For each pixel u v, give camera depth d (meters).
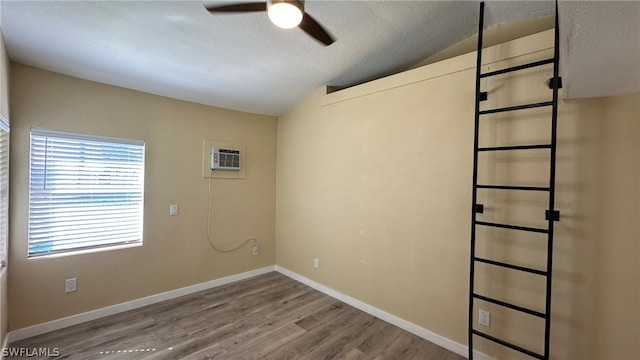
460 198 2.28
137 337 2.41
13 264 2.28
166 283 3.16
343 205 3.20
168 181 3.16
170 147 3.18
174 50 2.35
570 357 1.81
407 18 2.24
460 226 2.28
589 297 1.76
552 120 1.70
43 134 2.41
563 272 1.83
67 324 2.53
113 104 2.79
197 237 3.40
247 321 2.72
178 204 3.24
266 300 3.19
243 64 2.71
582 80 1.43
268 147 4.11
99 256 2.71
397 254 2.69
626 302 1.67
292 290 3.47
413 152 2.57
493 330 2.11
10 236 2.26
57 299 2.49
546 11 2.12
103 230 2.77
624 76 1.37
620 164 1.68
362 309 2.97
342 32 2.38
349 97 3.11
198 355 2.19
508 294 2.04
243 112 3.82
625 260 1.67
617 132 1.68
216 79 2.93
